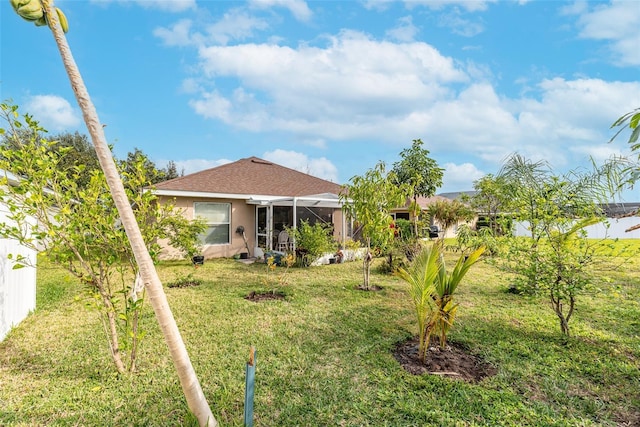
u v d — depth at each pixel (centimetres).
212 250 1524
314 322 630
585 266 565
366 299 805
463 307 747
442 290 499
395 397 383
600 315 695
